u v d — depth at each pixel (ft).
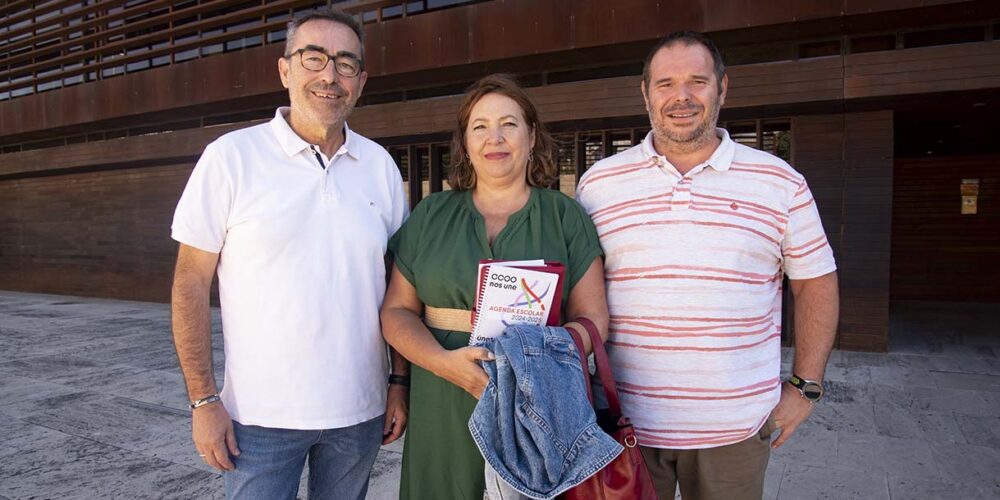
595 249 6.70
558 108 24.76
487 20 25.23
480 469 6.37
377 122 28.96
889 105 21.77
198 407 6.24
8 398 17.80
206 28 34.91
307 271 6.48
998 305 37.19
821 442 13.85
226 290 6.56
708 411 6.49
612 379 6.08
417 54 26.73
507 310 6.03
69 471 12.60
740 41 22.84
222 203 6.37
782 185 6.72
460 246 6.59
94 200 42.78
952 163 38.91
